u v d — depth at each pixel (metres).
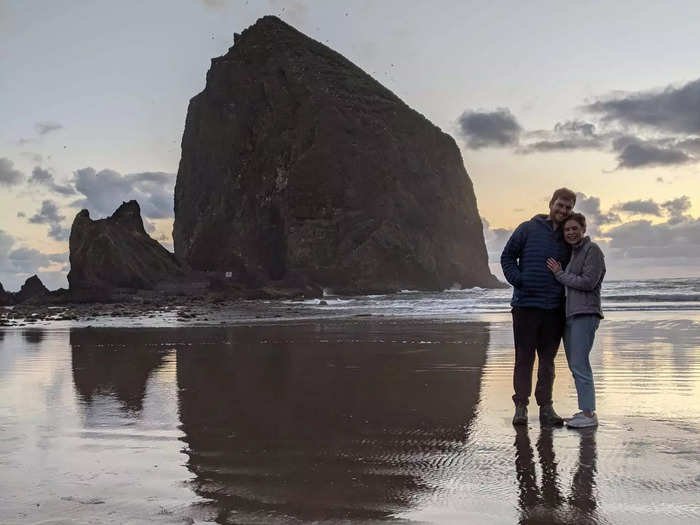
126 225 62.03
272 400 6.30
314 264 81.69
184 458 4.19
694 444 4.38
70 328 18.72
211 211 96.81
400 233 83.69
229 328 17.25
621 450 4.25
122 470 3.91
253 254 87.81
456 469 3.88
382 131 91.00
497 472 3.80
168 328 17.64
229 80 99.56
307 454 4.26
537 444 4.46
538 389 5.24
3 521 3.06
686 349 9.75
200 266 91.81
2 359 10.48
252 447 4.46
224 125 98.19
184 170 106.44
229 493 3.45
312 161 85.75
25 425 5.25
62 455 4.29
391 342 12.13
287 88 94.38
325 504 3.26
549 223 5.63
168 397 6.54
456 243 94.81
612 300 27.53
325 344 12.10
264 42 100.50
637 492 3.40
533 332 5.36
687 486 3.48
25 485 3.63
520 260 5.65
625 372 7.57
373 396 6.45
